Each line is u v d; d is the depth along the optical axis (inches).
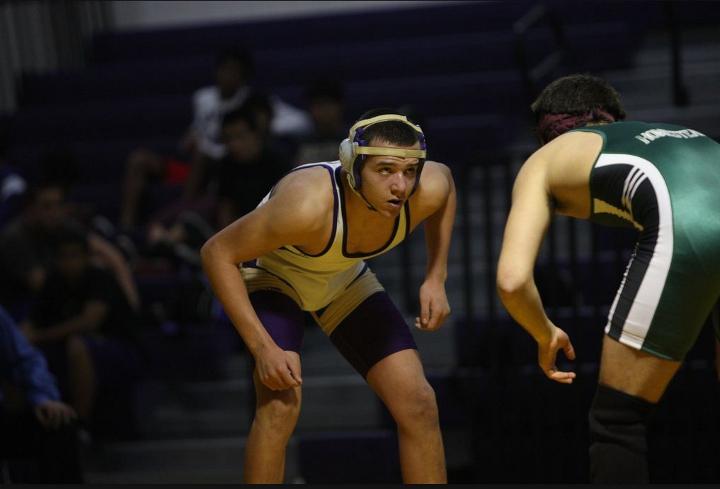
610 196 293.9
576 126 327.3
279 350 317.7
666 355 278.8
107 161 908.0
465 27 992.9
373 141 307.4
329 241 327.3
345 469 591.2
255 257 325.7
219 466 616.1
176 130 946.7
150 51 1059.3
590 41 892.0
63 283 645.9
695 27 961.5
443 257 346.0
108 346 629.0
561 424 543.2
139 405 642.2
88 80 1008.9
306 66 963.3
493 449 546.3
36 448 503.5
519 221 291.7
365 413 621.9
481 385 557.6
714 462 524.7
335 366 649.6
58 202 700.7
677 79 801.6
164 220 763.4
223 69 830.5
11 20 1031.0
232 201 705.0
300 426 626.5
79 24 1060.5
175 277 721.0
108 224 775.7
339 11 1055.6
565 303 576.1
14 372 499.5
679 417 533.6
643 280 279.9
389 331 346.3
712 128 759.7
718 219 279.1
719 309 301.4
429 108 874.8
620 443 281.1
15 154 906.7
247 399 642.8
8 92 1020.5
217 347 666.2
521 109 860.6
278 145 770.8
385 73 943.7
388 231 332.5
